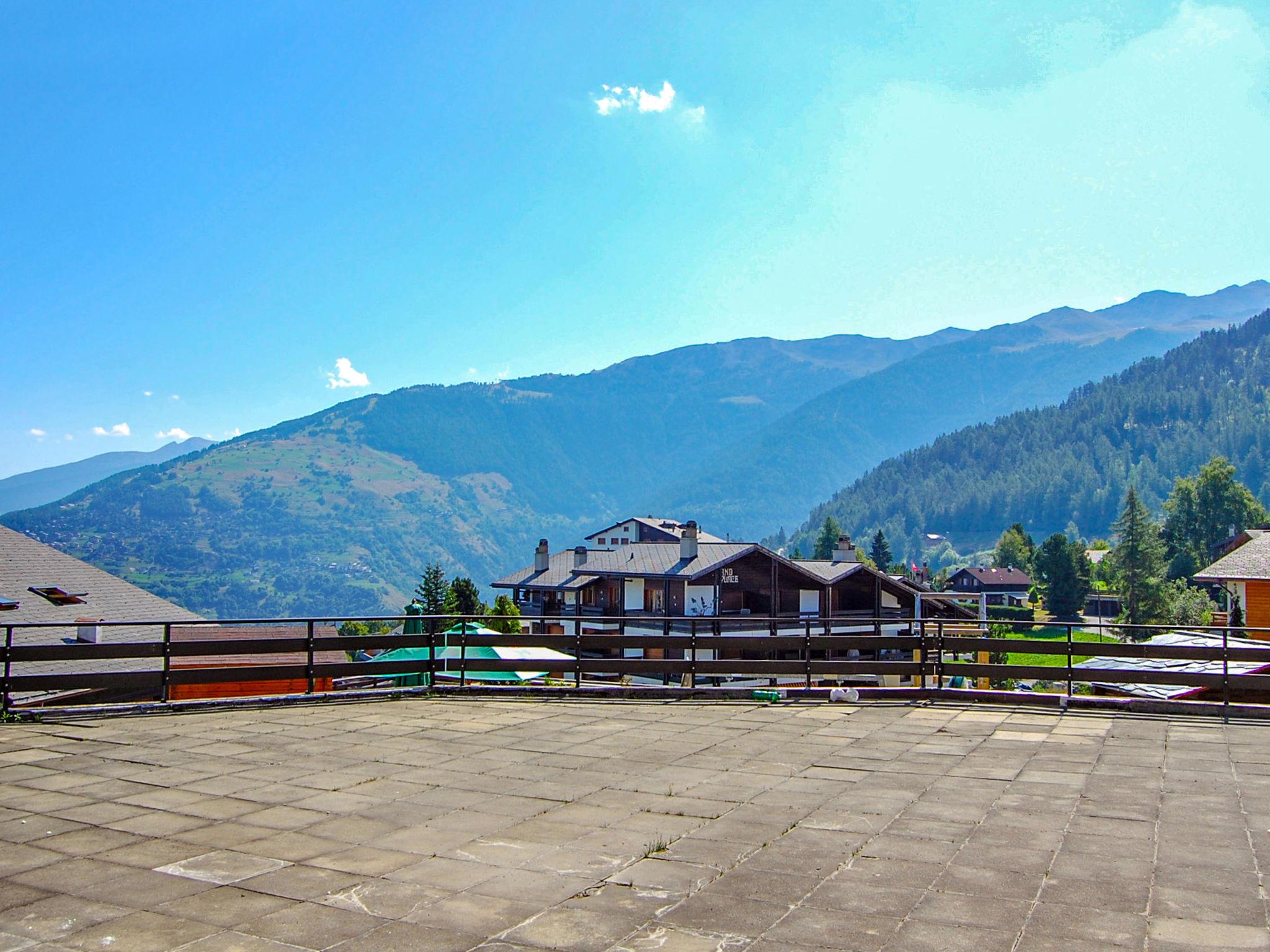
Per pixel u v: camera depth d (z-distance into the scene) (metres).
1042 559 108.44
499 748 10.52
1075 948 5.10
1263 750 10.27
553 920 5.52
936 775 9.16
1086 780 8.90
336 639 14.15
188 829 7.34
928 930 5.34
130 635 22.00
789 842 6.98
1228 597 34.62
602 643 14.66
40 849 6.83
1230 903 5.72
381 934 5.31
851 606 44.91
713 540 62.12
